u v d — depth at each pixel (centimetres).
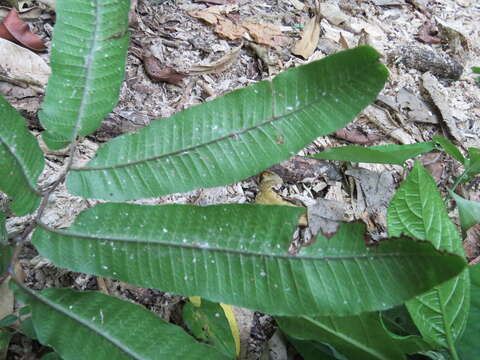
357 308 21
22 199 23
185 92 50
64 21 25
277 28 62
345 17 68
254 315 34
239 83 54
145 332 22
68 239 23
